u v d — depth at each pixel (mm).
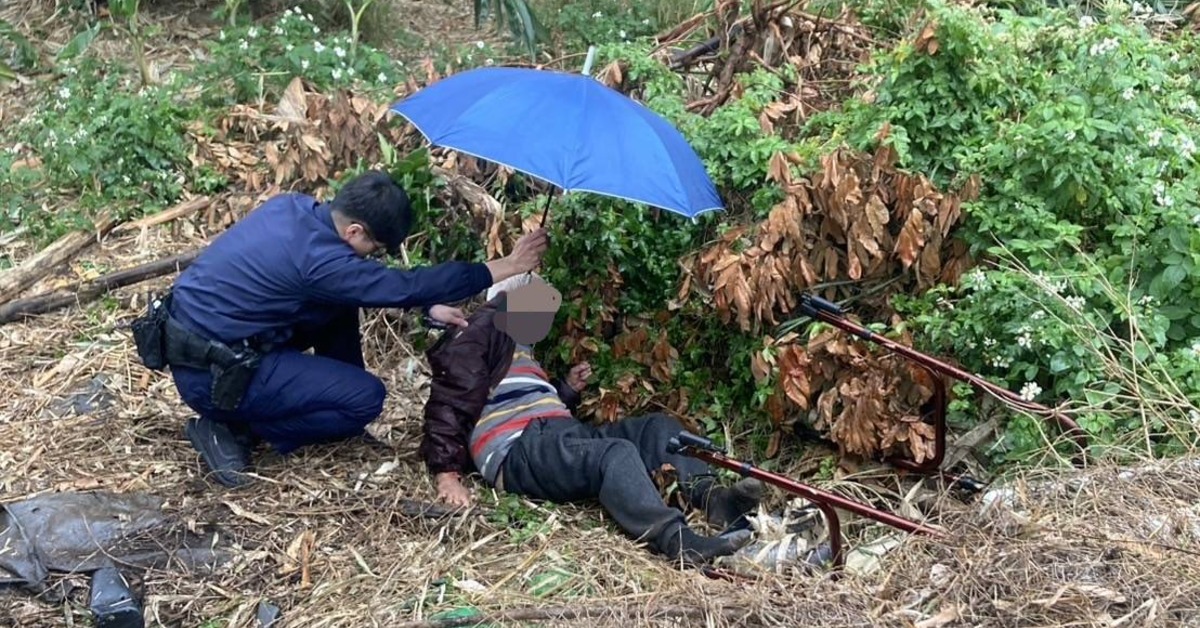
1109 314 4238
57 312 5094
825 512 3438
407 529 3873
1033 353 4230
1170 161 4578
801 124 5109
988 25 5094
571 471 3996
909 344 4285
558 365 4754
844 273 4570
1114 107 4535
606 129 3736
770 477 3404
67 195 5836
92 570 3580
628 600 3400
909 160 4508
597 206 4656
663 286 4727
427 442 4121
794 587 3371
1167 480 3637
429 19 7949
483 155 3623
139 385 4637
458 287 3941
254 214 4012
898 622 3145
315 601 3510
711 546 3693
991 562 3268
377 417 4418
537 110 3756
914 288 4551
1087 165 4293
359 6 7418
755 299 4348
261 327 3939
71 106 6270
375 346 5004
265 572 3639
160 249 5465
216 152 5875
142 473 4074
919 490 4207
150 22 7574
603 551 3766
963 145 4613
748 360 4551
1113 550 3281
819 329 4297
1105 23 5039
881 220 4344
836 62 5555
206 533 3771
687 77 5719
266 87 6414
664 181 3701
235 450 4098
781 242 4375
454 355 4129
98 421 4379
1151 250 4320
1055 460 4008
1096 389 4066
